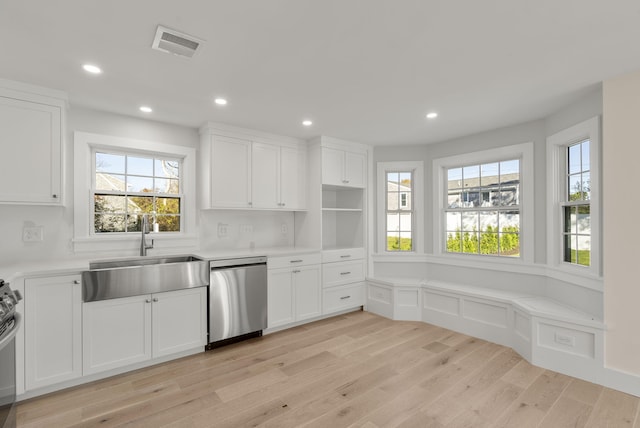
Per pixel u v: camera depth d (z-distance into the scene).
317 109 2.96
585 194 2.78
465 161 3.88
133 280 2.51
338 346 3.06
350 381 2.39
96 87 2.45
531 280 3.29
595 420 1.93
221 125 3.36
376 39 1.82
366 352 2.92
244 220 3.86
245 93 2.59
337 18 1.63
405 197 4.43
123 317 2.48
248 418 1.95
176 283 2.72
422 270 4.27
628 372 2.23
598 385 2.34
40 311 2.17
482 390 2.27
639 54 1.99
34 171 2.39
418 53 1.98
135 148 3.13
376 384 2.35
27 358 2.12
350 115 3.12
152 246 3.13
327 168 3.93
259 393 2.23
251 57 2.02
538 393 2.23
